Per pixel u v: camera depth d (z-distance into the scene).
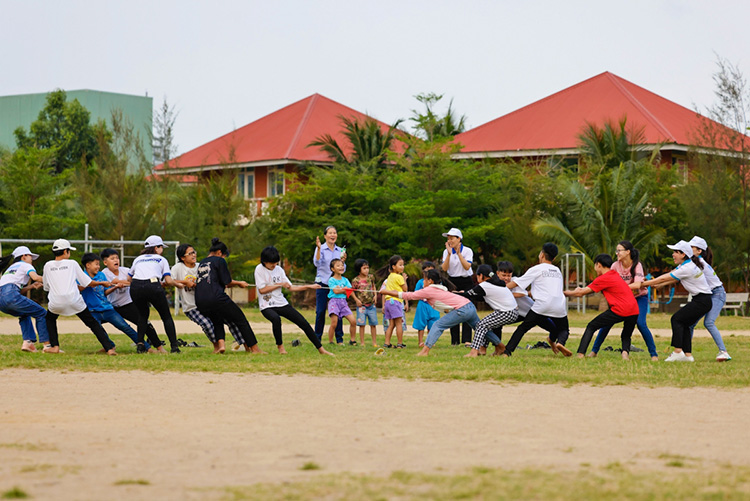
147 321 13.73
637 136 40.97
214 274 13.16
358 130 44.69
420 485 5.26
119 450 6.30
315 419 7.61
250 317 27.22
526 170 40.19
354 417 7.72
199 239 37.44
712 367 11.83
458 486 5.22
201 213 37.59
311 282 39.09
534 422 7.51
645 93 48.78
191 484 5.31
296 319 13.48
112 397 8.86
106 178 35.91
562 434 6.98
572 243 36.91
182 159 50.94
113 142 40.91
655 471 5.72
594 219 36.75
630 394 9.24
